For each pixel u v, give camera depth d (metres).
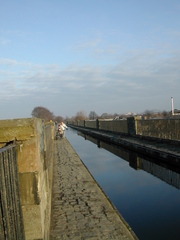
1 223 2.17
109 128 37.34
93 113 133.50
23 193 3.07
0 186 2.18
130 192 9.02
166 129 18.08
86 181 9.35
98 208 6.40
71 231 5.05
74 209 6.37
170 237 5.59
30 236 3.08
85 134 48.25
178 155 11.99
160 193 8.80
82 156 18.89
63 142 26.08
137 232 5.89
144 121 22.56
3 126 3.06
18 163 3.07
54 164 13.23
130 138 24.38
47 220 4.22
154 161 14.80
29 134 3.06
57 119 128.62
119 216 5.88
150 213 7.01
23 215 3.07
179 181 10.37
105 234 4.89
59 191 8.09
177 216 6.72
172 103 43.59
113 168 13.59
